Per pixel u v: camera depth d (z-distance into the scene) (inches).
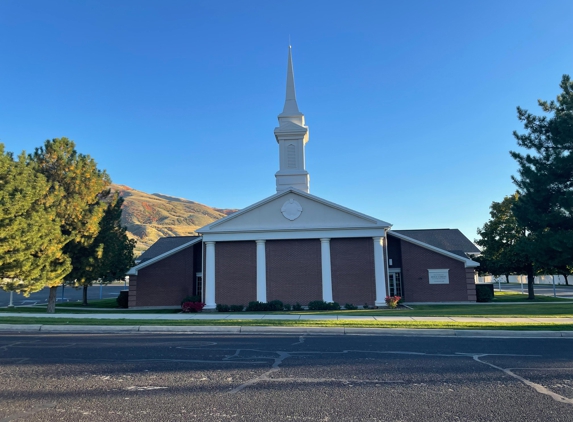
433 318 711.1
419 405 257.8
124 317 762.8
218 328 628.7
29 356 414.0
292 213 1100.5
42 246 904.3
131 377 326.3
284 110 1336.1
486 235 1395.2
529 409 250.4
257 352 434.3
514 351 438.0
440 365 367.6
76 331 634.2
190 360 391.2
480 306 1023.6
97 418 236.4
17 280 895.1
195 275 1257.4
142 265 1233.4
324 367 359.9
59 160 1013.8
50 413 244.8
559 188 979.3
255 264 1093.8
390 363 376.2
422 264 1198.9
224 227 1107.3
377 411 247.3
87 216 1003.9
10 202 832.9
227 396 275.9
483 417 237.6
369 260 1075.3
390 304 1026.7
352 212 1084.5
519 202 1066.1
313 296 1066.7
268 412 245.6
